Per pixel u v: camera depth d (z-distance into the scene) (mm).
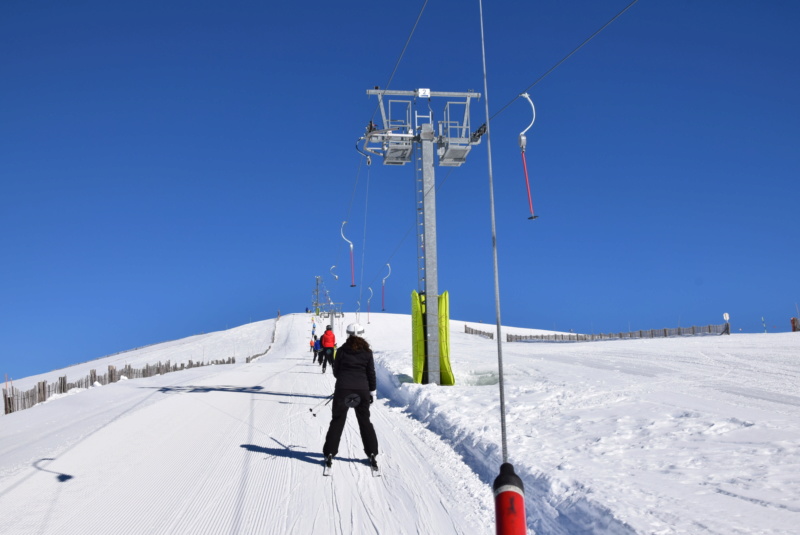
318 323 87688
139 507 5676
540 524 4660
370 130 14898
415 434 8922
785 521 3803
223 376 22641
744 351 18922
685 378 12125
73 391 19172
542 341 48438
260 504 5695
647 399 8930
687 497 4379
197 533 4969
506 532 2645
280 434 9195
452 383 13461
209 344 85000
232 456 7738
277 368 28484
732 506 4129
